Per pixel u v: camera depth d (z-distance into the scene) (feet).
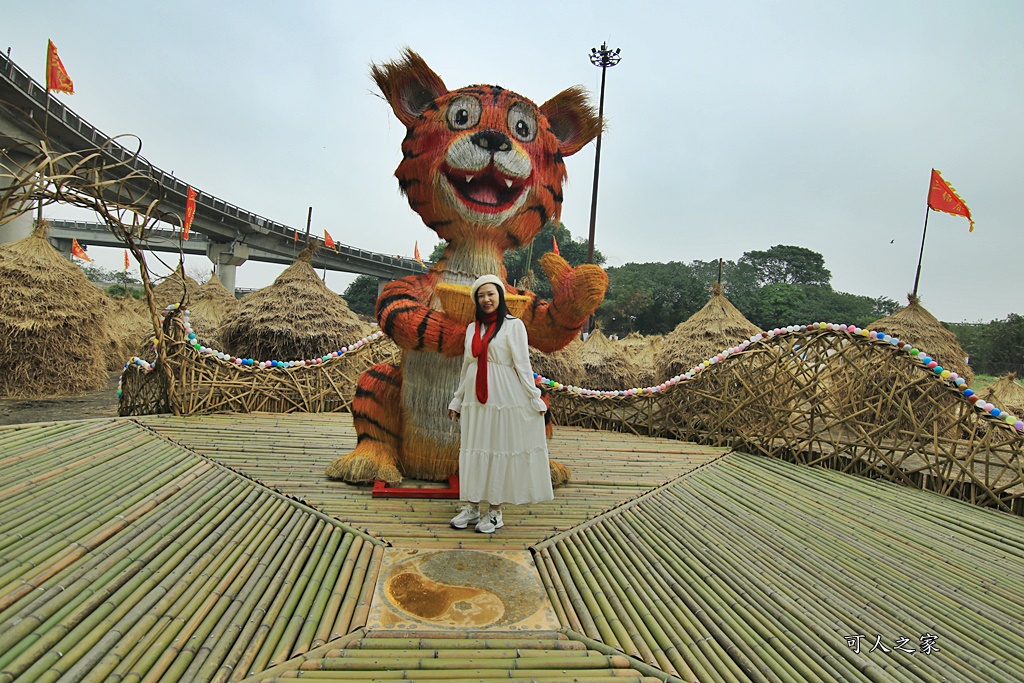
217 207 88.33
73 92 22.85
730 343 31.83
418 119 14.19
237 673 7.03
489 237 14.03
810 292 131.85
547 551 10.85
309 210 49.98
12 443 15.17
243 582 9.15
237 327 33.19
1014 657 8.32
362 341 25.46
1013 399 31.45
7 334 32.94
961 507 14.90
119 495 12.15
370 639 7.91
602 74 56.65
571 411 24.11
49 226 36.96
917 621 9.18
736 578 10.19
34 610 7.84
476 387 11.15
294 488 13.53
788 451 18.95
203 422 19.74
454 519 11.69
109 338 46.44
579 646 8.01
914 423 16.76
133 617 7.93
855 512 14.10
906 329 27.63
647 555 10.94
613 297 118.42
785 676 7.61
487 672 7.35
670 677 7.43
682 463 17.88
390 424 14.62
